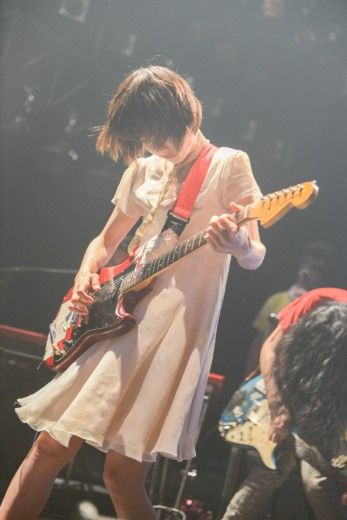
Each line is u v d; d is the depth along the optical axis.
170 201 4.27
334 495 6.05
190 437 4.19
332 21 11.71
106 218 13.15
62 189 12.98
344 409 6.20
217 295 4.18
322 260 9.70
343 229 12.10
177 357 4.07
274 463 6.25
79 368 4.23
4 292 10.24
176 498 7.34
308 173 12.21
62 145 12.55
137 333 4.11
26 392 7.32
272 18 11.94
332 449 6.14
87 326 4.31
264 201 3.79
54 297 10.46
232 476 6.63
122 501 4.20
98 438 3.95
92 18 12.32
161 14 12.30
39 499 4.20
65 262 13.30
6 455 7.32
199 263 4.16
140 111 4.09
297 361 6.33
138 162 4.57
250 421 6.38
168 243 4.18
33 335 7.32
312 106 12.15
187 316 4.11
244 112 12.38
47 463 4.18
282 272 12.43
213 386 7.07
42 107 12.48
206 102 12.39
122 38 12.36
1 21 12.12
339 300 6.46
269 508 6.38
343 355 6.25
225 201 4.18
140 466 4.14
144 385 4.03
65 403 4.19
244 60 12.26
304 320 6.41
